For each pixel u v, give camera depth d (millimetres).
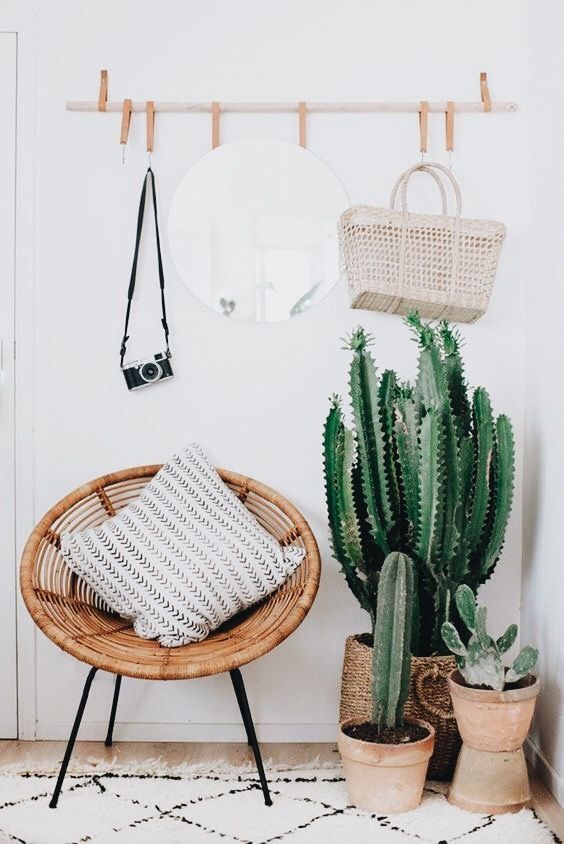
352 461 2189
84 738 2500
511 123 2555
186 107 2529
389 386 2291
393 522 2197
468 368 2537
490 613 2520
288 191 2541
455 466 2145
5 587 2508
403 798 1974
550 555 2244
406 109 2529
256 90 2555
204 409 2539
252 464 2537
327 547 2527
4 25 2541
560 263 2219
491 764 1991
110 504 2373
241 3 2559
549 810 2023
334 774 2213
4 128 2543
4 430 2523
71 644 1910
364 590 2270
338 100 2555
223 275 2535
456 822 1917
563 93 2221
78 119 2549
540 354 2377
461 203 2500
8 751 2391
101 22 2555
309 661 2512
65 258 2541
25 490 2516
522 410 2533
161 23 2557
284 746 2459
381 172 2543
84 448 2533
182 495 2268
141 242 2547
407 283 2293
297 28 2561
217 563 2148
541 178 2389
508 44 2555
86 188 2543
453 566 2203
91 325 2541
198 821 1917
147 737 2496
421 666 2141
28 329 2525
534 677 2084
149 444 2533
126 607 2131
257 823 1906
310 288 2535
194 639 2092
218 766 2256
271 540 2244
